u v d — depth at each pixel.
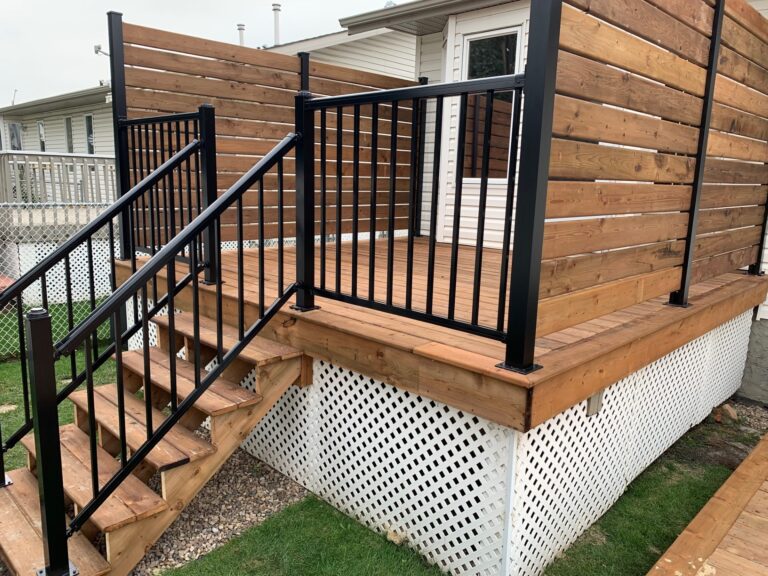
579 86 1.97
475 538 2.40
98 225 2.97
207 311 3.48
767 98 3.80
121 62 4.14
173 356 2.36
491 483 2.30
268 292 3.36
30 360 1.90
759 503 2.61
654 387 3.30
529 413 2.03
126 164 4.22
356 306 3.08
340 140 2.65
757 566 2.17
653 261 2.80
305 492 3.15
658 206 2.71
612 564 2.58
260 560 2.51
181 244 2.29
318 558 2.55
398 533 2.71
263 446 3.46
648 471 3.43
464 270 4.27
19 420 3.90
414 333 2.59
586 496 2.79
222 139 4.84
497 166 5.56
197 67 4.59
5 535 2.29
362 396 2.78
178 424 2.74
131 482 2.49
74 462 2.62
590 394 2.39
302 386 2.99
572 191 2.07
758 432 4.05
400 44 11.32
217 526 2.78
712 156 3.22
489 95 1.99
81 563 2.20
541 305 2.06
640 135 2.41
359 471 2.86
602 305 2.43
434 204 2.28
